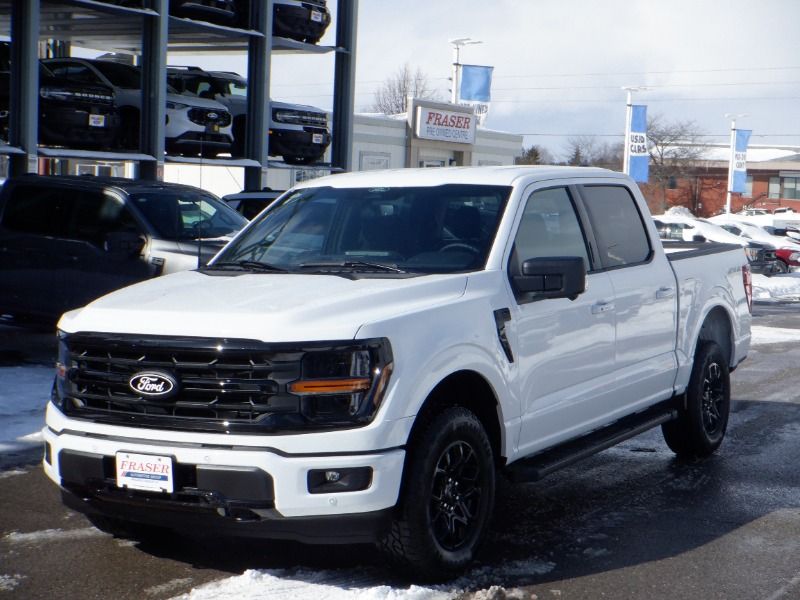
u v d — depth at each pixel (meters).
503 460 5.18
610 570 5.00
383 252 5.50
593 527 5.74
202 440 4.31
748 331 8.12
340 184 6.14
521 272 5.36
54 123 14.43
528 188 5.70
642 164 40.78
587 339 5.79
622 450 7.75
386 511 4.37
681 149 78.81
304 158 19.12
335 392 4.30
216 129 16.84
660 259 6.76
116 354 4.54
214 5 16.83
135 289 5.16
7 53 14.77
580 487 6.65
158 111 15.72
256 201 16.69
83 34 20.36
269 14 17.89
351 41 20.06
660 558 5.20
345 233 5.71
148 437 4.39
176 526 4.47
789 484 6.75
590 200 6.25
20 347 11.33
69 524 5.61
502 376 5.05
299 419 4.28
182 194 10.88
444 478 4.70
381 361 4.39
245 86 19.44
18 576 4.80
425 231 5.54
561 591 4.70
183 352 4.37
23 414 8.13
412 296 4.80
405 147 34.50
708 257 7.52
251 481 4.24
